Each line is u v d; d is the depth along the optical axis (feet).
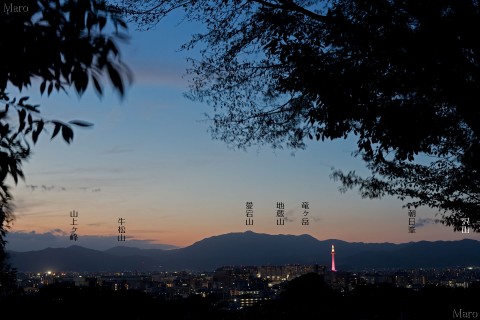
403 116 21.94
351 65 22.89
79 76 7.54
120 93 7.48
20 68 7.75
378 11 21.56
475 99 21.31
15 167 8.36
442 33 20.40
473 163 25.30
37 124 8.18
